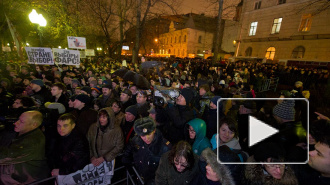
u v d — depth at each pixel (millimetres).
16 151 1879
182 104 2412
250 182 1410
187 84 4617
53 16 11008
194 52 47250
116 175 2902
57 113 2711
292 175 1332
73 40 6652
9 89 4316
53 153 2213
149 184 2004
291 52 22391
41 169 2070
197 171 1632
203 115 3164
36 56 5496
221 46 42719
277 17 23703
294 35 21922
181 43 48406
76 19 12570
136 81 3801
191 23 46406
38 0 10188
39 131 2066
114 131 2336
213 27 44625
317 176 1340
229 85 6742
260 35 26141
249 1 27438
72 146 2084
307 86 10711
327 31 18938
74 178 2193
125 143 2766
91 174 2303
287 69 14234
